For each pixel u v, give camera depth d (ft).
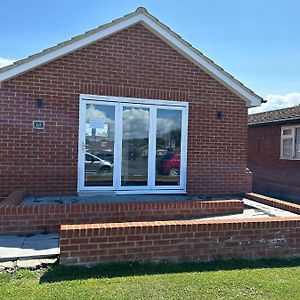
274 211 27.78
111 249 17.83
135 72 30.76
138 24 30.76
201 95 32.83
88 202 25.82
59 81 28.73
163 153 32.01
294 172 53.57
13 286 14.90
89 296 14.20
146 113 31.42
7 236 21.49
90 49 29.45
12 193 26.63
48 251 18.57
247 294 15.15
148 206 24.97
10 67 27.09
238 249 20.11
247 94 33.78
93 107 29.84
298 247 21.34
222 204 26.71
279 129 57.62
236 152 34.14
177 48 31.63
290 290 15.75
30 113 28.14
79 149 29.40
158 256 18.62
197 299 14.48
